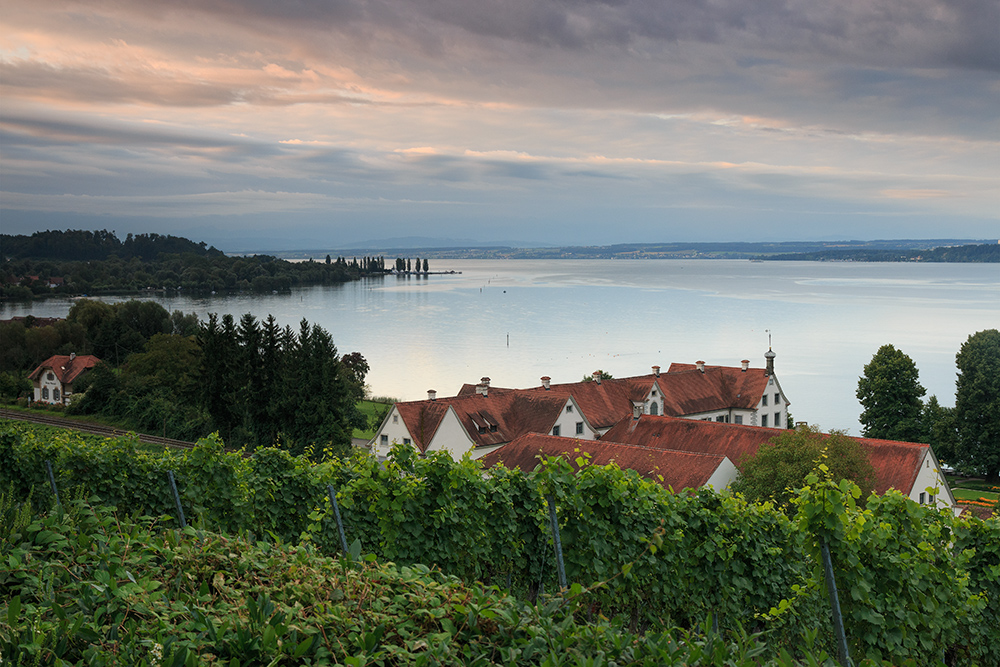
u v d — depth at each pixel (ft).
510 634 26.09
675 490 139.13
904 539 49.49
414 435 198.90
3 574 26.30
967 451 234.17
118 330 459.32
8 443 65.16
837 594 44.37
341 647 24.00
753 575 56.39
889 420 244.83
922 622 46.47
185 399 278.67
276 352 260.62
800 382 405.18
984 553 57.26
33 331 442.50
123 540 30.91
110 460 64.13
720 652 25.48
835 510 41.88
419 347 532.32
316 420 231.09
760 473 134.00
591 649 25.43
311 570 28.86
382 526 51.44
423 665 23.13
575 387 223.30
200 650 23.11
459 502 52.49
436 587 27.96
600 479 50.85
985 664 55.01
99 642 23.21
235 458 63.93
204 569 29.14
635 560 51.24
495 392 213.66
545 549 52.06
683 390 246.68
